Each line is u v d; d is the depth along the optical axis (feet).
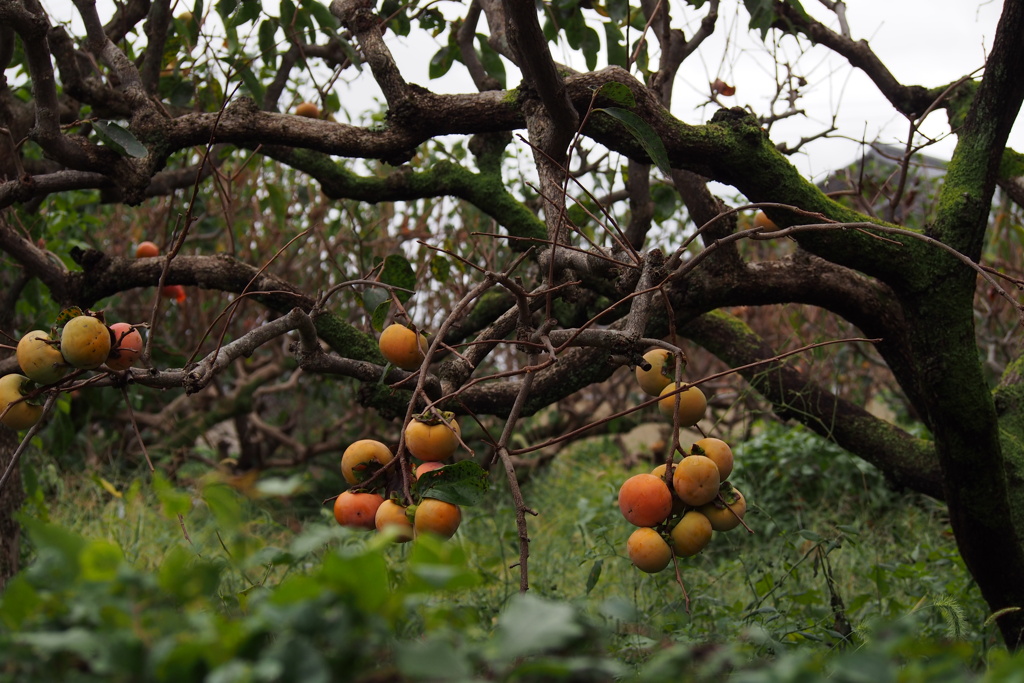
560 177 7.73
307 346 7.61
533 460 19.66
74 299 9.13
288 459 21.43
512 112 8.40
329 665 2.43
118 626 2.52
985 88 7.75
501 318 7.34
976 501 7.87
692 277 9.34
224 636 2.39
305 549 2.89
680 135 7.93
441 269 7.41
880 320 9.53
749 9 9.95
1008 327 17.94
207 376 6.50
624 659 4.92
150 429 19.88
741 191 8.35
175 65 12.34
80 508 14.73
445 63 11.38
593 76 7.84
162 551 11.81
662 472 5.82
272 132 8.66
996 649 8.00
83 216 13.56
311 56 12.10
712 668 2.77
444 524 5.19
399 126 8.63
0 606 2.61
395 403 8.80
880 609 9.43
